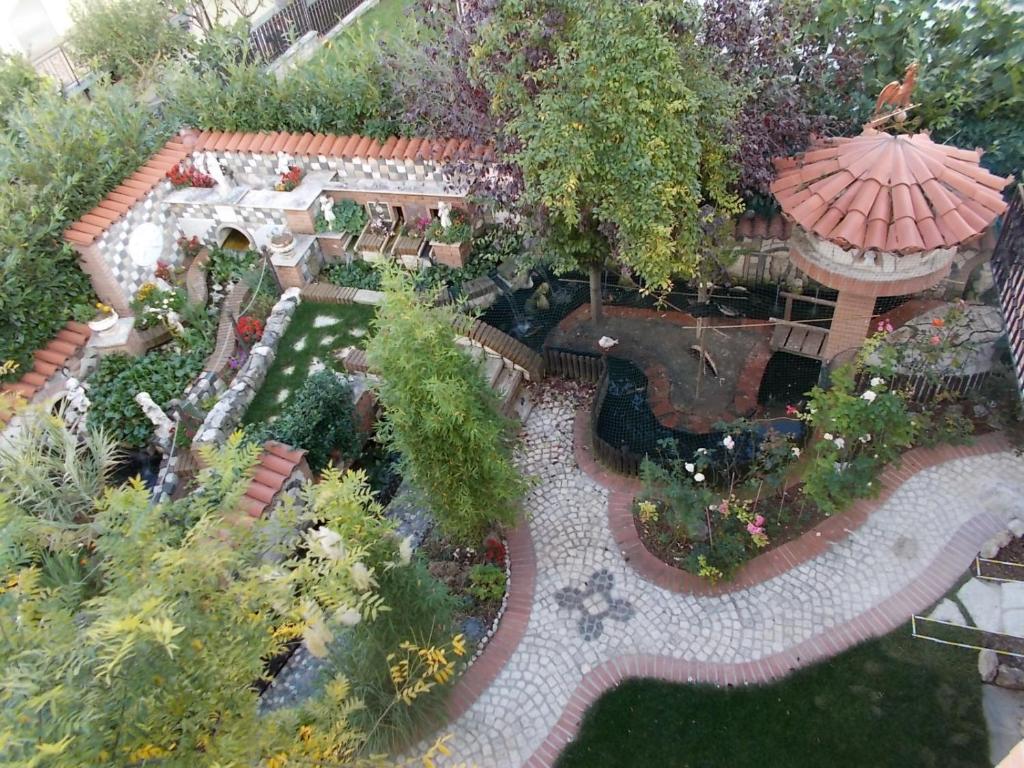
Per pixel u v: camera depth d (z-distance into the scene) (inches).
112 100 732.0
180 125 754.8
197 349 637.3
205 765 224.2
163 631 201.9
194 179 721.0
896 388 514.9
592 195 466.9
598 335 625.0
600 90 435.8
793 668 420.5
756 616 444.1
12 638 225.5
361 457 562.9
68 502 474.3
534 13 471.8
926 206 431.5
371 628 352.8
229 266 714.2
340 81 708.7
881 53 550.0
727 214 507.8
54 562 409.7
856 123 557.3
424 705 395.5
